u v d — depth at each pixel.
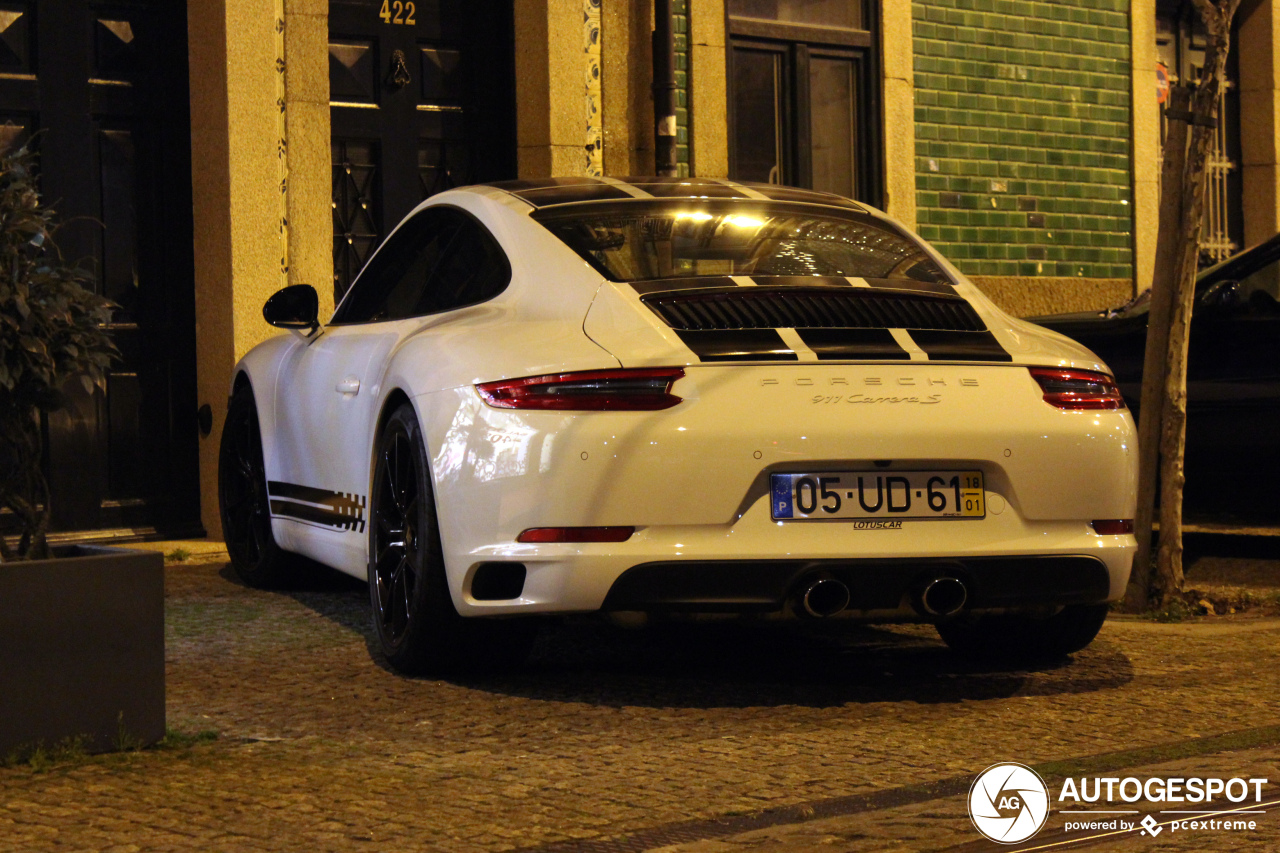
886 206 9.63
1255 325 6.64
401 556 4.28
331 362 5.09
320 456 5.09
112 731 3.32
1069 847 2.67
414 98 8.29
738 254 4.25
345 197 8.10
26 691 3.20
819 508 3.69
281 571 5.86
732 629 5.07
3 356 3.61
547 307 4.05
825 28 9.43
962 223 9.98
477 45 8.48
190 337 7.52
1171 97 5.58
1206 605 5.63
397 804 2.93
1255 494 6.63
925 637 4.98
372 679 4.17
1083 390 4.00
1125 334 6.92
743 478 3.64
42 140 7.11
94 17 7.29
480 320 4.19
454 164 8.44
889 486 3.75
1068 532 3.92
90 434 7.18
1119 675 4.34
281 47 7.50
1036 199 10.29
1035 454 3.85
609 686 4.12
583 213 4.43
